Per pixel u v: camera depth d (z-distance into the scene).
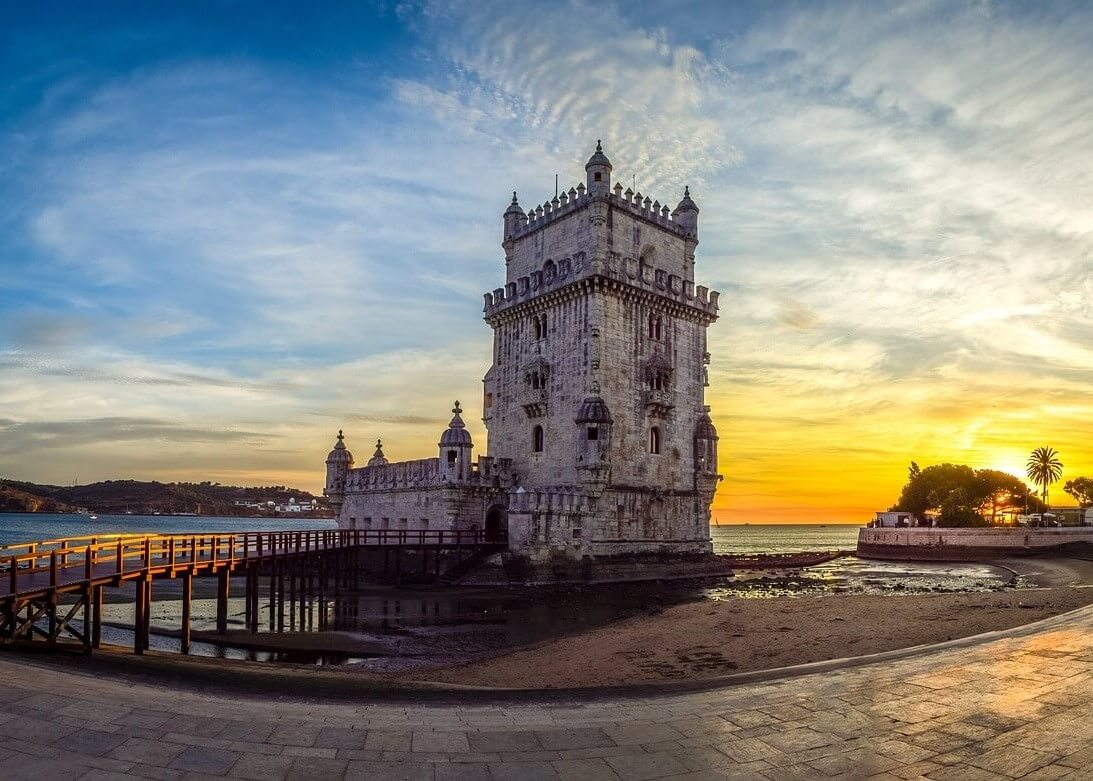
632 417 64.81
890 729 13.52
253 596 43.19
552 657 32.03
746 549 196.88
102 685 16.06
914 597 44.31
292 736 12.98
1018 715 13.95
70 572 35.72
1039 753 12.08
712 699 15.91
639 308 66.38
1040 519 124.06
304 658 33.28
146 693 15.57
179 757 11.66
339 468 83.75
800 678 17.75
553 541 59.16
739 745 12.89
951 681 16.52
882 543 115.06
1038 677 16.52
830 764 11.95
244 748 12.23
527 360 69.00
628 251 66.62
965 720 13.82
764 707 15.12
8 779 10.34
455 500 63.91
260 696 16.30
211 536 38.41
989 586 66.25
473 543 61.19
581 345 63.75
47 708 13.48
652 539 65.50
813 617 37.88
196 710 14.24
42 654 22.31
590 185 65.75
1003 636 22.08
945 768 11.66
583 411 61.38
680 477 68.38
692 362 70.94
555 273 67.06
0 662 17.70
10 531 168.50
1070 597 39.88
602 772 11.70
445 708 15.35
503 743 12.98
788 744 12.91
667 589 59.31
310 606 46.69
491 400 72.62
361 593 55.00
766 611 41.22
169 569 33.72
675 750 12.66
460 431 64.69
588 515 61.25
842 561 112.19
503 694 16.86
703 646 32.34
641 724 14.13
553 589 56.62
